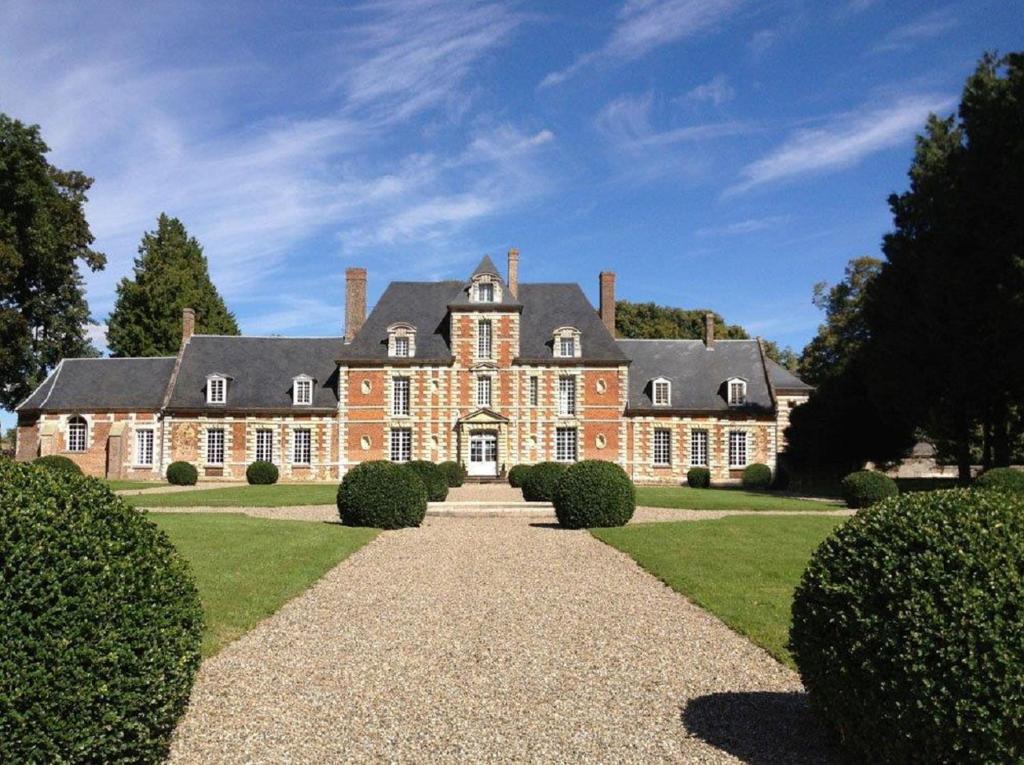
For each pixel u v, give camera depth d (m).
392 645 8.82
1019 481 23.05
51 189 38.44
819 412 40.75
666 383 44.28
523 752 5.88
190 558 13.27
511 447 43.53
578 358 43.75
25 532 4.80
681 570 13.05
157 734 5.36
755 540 16.28
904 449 41.84
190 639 5.52
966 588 4.92
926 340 32.41
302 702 6.94
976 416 33.91
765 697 7.12
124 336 55.75
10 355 39.03
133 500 26.20
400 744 6.02
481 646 8.78
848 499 25.56
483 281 44.22
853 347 47.69
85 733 4.70
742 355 45.94
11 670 4.50
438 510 23.88
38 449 43.72
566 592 11.66
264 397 44.34
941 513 5.46
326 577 12.71
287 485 37.28
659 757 5.82
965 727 4.65
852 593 5.42
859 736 5.34
